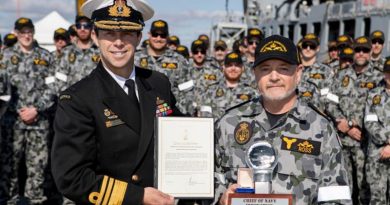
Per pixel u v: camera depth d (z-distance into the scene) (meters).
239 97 5.84
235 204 2.02
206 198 2.12
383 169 5.03
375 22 11.69
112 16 2.08
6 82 5.18
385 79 5.10
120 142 2.13
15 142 5.62
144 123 2.20
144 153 2.17
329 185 2.12
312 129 2.20
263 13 18.44
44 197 5.82
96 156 2.14
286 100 2.22
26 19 5.84
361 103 6.05
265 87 2.18
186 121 2.13
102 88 2.16
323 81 6.24
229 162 2.28
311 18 14.75
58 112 2.12
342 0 14.88
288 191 2.16
